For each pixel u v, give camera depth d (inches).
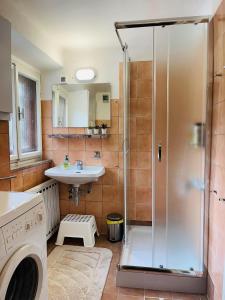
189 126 66.0
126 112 92.4
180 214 68.2
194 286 66.2
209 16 62.6
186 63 65.1
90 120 102.0
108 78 100.3
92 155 103.9
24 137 95.8
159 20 64.7
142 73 97.3
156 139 68.1
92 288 67.4
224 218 52.3
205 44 63.6
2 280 33.9
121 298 64.1
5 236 36.0
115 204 104.5
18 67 89.4
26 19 72.3
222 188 54.4
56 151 106.4
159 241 69.7
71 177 88.0
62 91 103.8
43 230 48.0
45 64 96.3
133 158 101.8
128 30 82.0
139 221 104.5
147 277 67.9
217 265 56.9
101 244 95.9
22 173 82.3
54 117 105.2
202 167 66.1
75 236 94.0
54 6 66.9
